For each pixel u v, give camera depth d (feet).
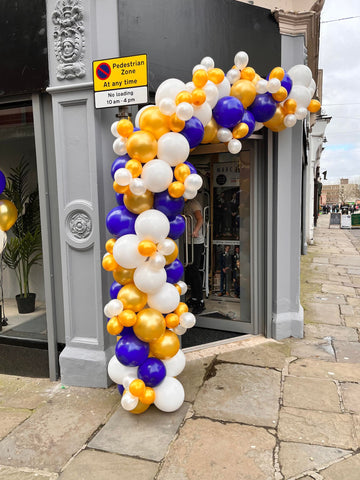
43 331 11.27
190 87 8.22
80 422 8.73
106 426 8.52
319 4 12.19
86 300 10.34
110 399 9.71
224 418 8.75
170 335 8.59
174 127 7.80
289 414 8.87
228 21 11.13
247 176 13.26
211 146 12.93
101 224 10.04
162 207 8.12
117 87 8.77
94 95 9.34
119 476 6.98
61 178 10.07
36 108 10.24
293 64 12.51
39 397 9.94
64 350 10.58
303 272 26.53
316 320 15.84
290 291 13.66
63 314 10.81
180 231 8.71
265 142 12.78
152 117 7.84
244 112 9.58
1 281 11.51
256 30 11.65
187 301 14.57
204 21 10.75
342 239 49.49
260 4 12.66
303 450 7.61
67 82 9.71
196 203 13.82
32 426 8.61
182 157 7.88
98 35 9.60
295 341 13.37
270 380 10.53
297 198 13.16
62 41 9.57
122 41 9.57
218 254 14.14
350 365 11.46
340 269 27.53
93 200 9.88
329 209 186.60
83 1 9.41
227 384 10.34
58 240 10.68
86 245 10.04
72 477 6.99
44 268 10.68
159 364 8.43
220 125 9.27
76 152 9.95
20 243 11.31
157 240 7.71
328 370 11.12
